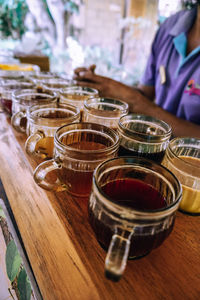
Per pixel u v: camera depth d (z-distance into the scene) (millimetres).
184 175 428
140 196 391
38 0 2566
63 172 438
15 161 615
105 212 300
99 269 362
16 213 461
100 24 3152
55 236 414
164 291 337
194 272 365
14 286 362
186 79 1136
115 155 445
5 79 958
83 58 2580
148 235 296
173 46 1236
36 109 595
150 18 3023
